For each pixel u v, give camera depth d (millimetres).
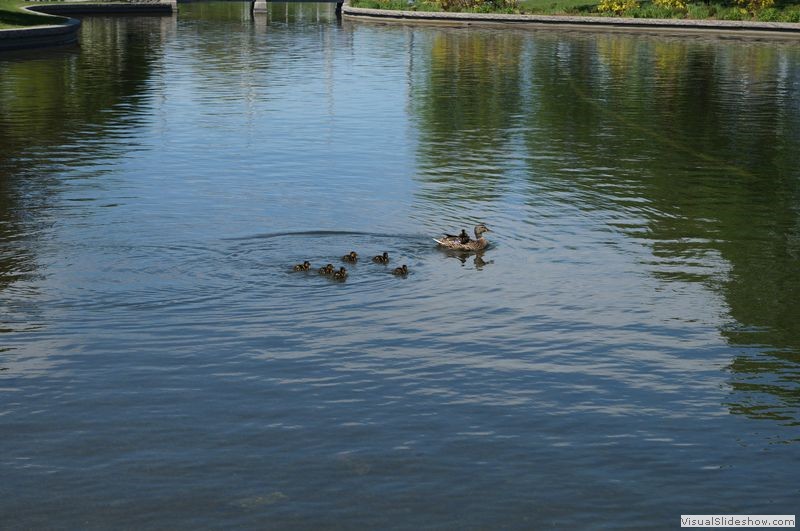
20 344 14852
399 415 12805
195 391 13406
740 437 12375
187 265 18734
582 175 27672
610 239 21250
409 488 11031
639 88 46031
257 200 24109
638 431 12477
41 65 53625
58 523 10305
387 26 86250
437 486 11086
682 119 37594
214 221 22000
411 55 60500
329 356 14641
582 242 20984
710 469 11578
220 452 11773
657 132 34750
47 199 23906
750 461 11781
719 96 43750
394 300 17094
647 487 11156
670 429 12555
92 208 23047
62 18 74688
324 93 43656
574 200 24734
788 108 40531
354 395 13367
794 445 12188
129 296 16984
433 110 39031
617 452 11930
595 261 19656
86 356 14469
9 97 41406
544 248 20516
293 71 51906
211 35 75750
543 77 49625
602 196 25219
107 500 10719
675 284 18312
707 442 12227
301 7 115812
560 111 39188
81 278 17891
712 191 25969
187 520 10375
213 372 14016
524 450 11930
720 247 20812
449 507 10672
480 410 12977
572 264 19438
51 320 15836
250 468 11414
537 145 32125
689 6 87438
